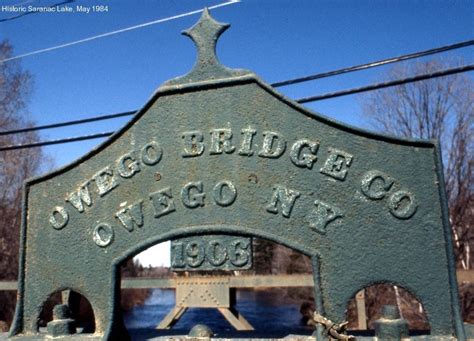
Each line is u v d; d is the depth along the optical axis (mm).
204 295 8758
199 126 2662
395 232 2318
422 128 22031
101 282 2650
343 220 2387
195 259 2557
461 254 20016
